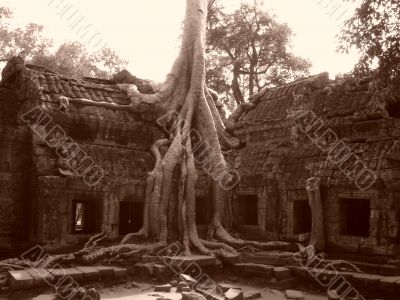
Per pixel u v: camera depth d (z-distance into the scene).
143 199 16.69
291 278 13.92
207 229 17.91
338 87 16.86
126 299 11.40
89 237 15.22
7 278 11.45
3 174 14.88
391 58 11.33
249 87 31.88
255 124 19.17
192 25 19.80
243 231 18.19
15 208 15.03
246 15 30.58
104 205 15.60
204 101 18.94
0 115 15.24
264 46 31.70
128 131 17.50
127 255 14.19
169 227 16.59
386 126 14.52
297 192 16.33
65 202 14.68
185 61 19.48
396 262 13.12
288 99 18.66
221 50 31.72
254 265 14.53
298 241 15.92
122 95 18.25
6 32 31.03
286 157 17.38
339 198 14.96
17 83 16.12
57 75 16.69
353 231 16.58
